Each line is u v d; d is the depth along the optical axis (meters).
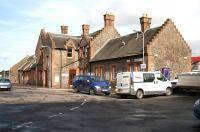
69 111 17.50
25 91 39.53
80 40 56.12
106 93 35.47
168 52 38.91
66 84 54.12
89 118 14.65
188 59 40.78
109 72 44.41
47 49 55.88
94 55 49.91
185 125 12.48
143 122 13.35
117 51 44.03
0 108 19.06
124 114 16.19
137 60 38.78
